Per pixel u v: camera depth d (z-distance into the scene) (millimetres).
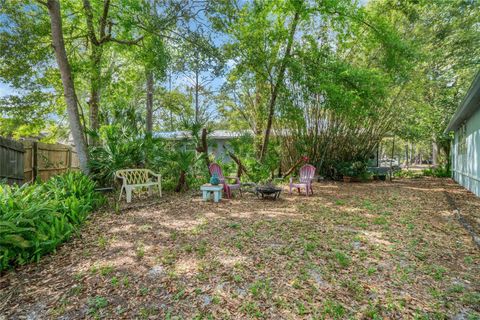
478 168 7211
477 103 6961
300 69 8281
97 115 7945
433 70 12625
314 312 2125
